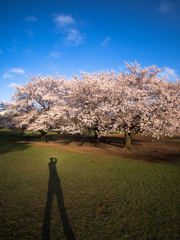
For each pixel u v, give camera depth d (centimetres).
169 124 1488
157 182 738
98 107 1550
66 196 584
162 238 369
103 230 396
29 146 1866
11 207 492
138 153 1556
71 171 901
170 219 445
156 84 1584
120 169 954
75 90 1712
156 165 1063
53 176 809
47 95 2117
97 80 1630
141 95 1492
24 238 358
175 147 2009
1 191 607
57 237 366
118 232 388
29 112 2208
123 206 516
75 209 493
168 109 1397
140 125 1553
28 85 2138
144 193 616
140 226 414
